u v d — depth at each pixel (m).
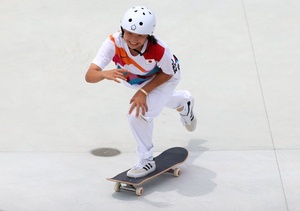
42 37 26.56
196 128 20.08
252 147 18.75
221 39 26.06
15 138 19.58
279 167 17.41
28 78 23.64
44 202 15.50
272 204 15.29
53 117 21.00
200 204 15.35
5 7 29.33
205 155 18.31
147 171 16.00
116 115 21.08
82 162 17.97
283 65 24.02
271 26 26.94
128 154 18.53
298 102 21.48
